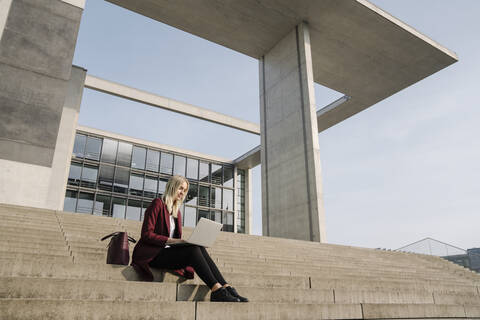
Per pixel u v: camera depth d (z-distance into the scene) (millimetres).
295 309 3469
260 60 20859
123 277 3562
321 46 19031
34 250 4621
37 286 2807
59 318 2406
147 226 3416
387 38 18109
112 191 25547
